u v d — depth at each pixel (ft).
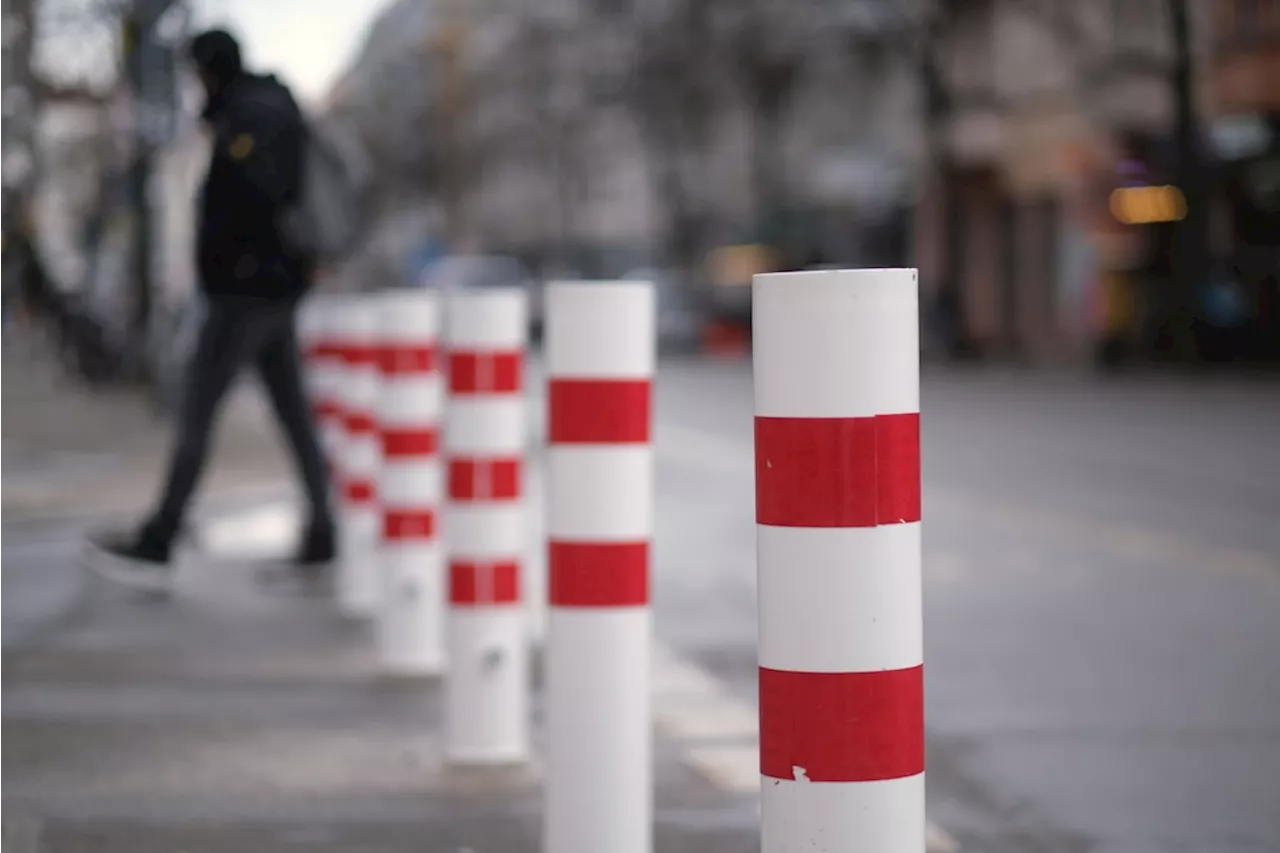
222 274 47.09
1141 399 136.46
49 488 70.95
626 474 20.43
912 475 13.50
